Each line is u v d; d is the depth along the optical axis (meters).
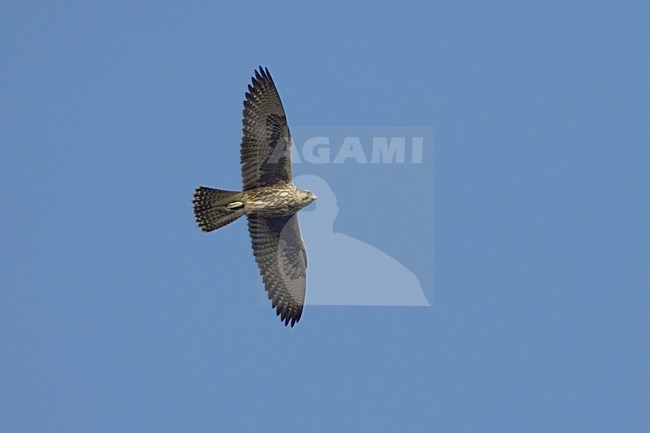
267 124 19.59
